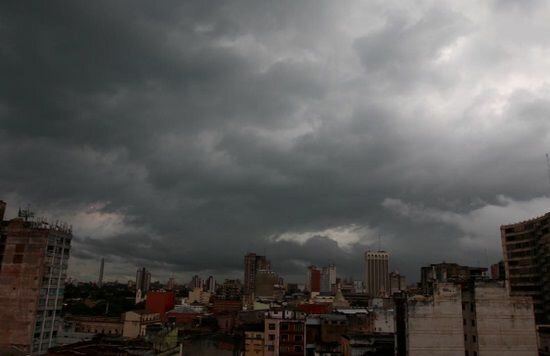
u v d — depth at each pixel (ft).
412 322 320.91
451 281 338.54
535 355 309.22
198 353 526.57
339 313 611.88
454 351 317.22
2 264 395.14
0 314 385.09
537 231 476.54
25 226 404.36
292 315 508.94
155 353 337.93
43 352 388.78
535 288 473.67
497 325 311.88
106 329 655.35
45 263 399.65
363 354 390.83
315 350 478.18
